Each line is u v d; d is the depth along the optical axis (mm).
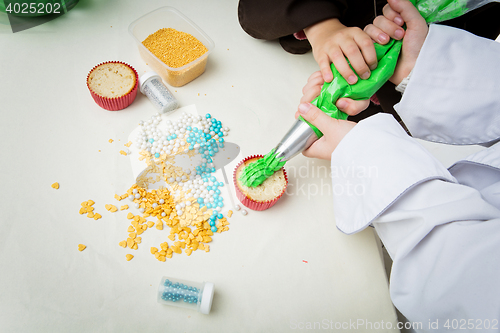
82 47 1009
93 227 774
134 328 684
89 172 836
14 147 837
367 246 831
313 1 872
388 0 698
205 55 944
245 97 1010
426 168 549
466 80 631
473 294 473
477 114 646
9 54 956
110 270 732
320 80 808
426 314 538
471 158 601
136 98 961
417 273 541
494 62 626
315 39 877
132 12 1098
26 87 920
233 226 816
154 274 742
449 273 495
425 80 649
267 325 717
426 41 632
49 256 729
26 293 686
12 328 653
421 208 540
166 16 1013
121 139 894
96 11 1074
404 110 700
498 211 500
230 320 713
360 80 707
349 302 761
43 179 810
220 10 1163
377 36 711
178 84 985
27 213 766
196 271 755
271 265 780
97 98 872
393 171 561
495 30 880
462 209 499
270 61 1090
